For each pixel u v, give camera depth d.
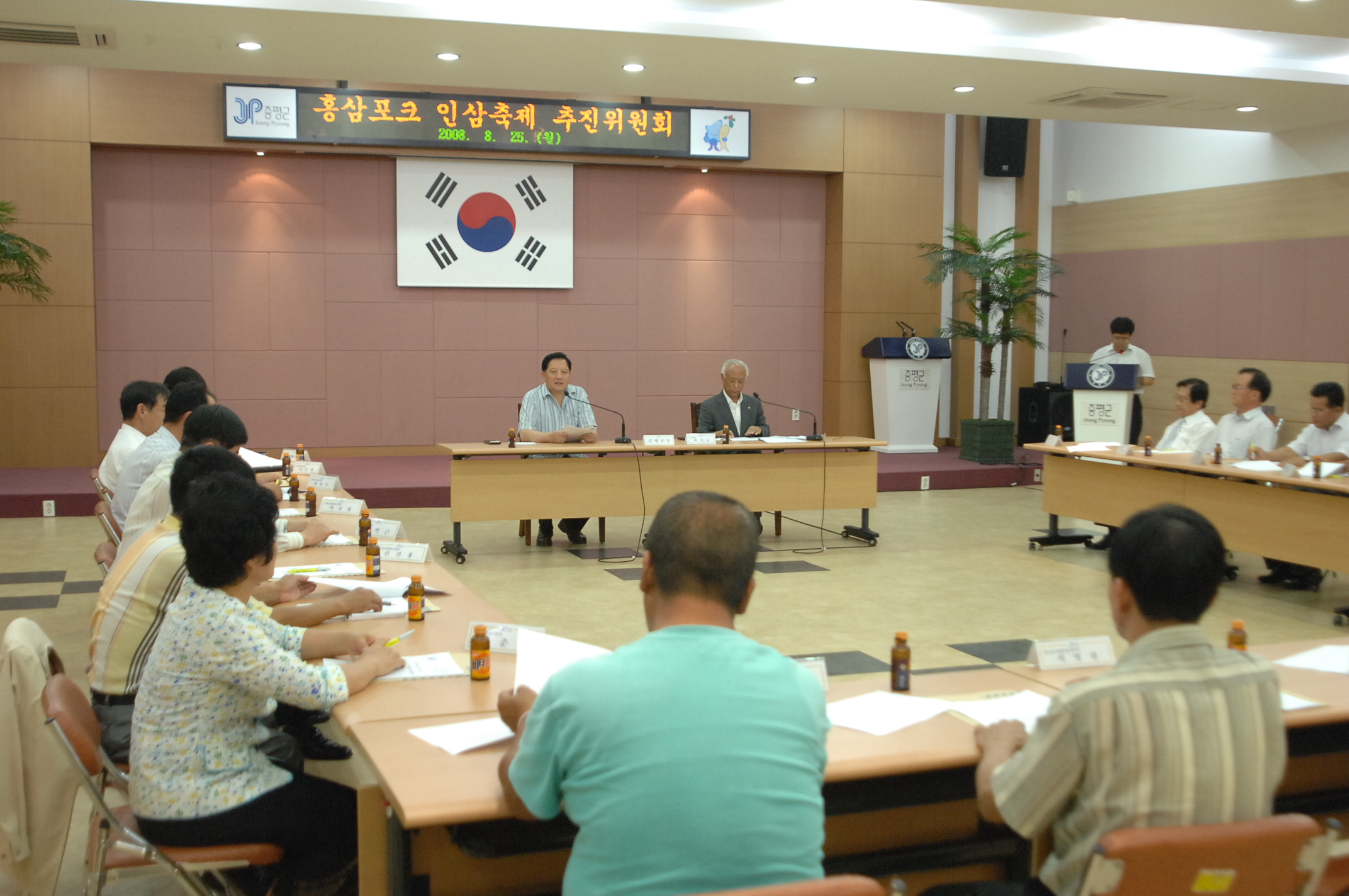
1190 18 5.76
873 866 2.09
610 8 5.84
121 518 3.99
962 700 2.24
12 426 8.98
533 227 9.98
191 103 9.00
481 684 2.31
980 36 6.48
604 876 1.42
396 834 1.87
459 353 10.00
